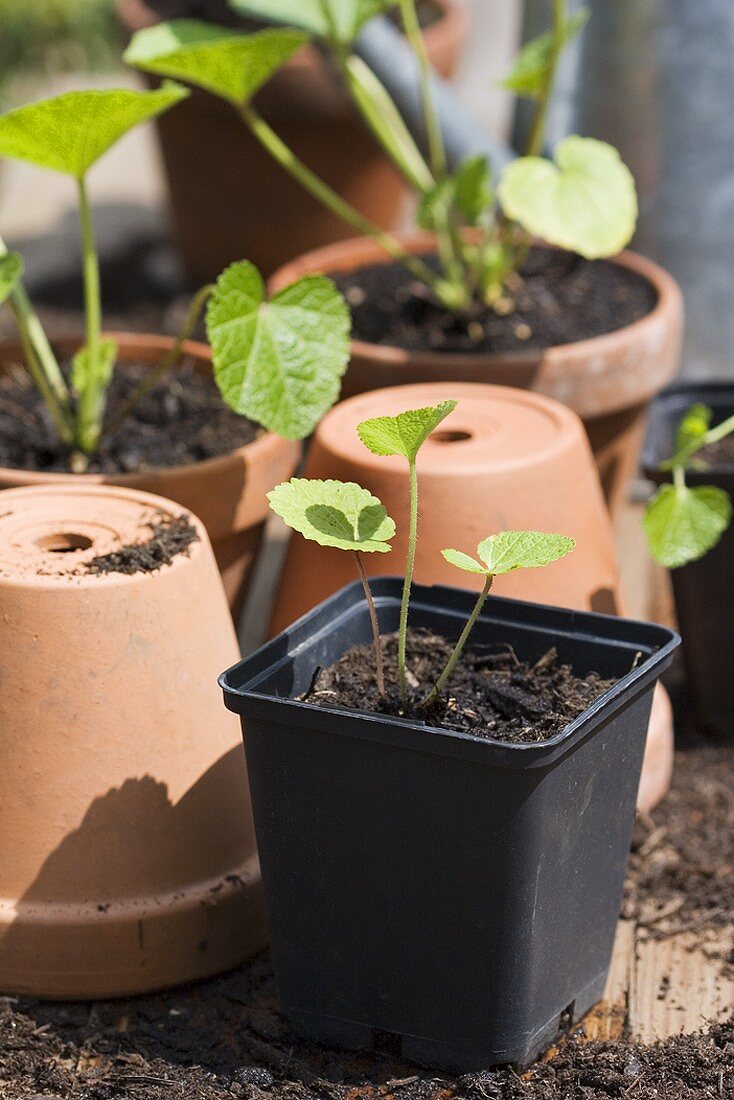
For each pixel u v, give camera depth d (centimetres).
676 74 128
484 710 86
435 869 83
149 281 171
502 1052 85
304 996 86
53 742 87
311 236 157
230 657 91
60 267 172
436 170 120
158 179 197
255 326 95
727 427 102
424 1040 85
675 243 131
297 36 104
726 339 132
